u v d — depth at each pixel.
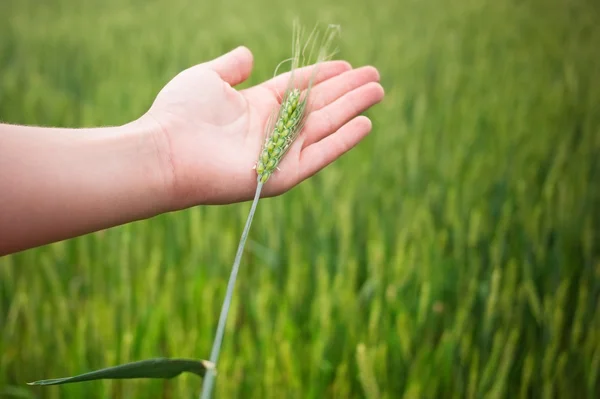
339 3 2.28
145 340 0.66
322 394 0.64
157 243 0.82
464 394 0.63
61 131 0.50
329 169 0.96
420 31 1.84
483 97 1.28
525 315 0.69
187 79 0.55
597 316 0.67
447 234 0.82
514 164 0.94
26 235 0.48
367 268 0.78
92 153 0.50
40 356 0.67
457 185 0.91
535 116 1.16
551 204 0.82
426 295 0.67
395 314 0.68
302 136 0.57
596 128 1.08
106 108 1.24
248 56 0.60
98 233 0.81
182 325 0.71
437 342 0.70
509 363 0.59
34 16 2.23
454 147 1.07
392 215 0.85
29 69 1.55
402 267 0.71
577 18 1.89
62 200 0.49
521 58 1.52
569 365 0.64
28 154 0.48
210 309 0.67
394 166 0.99
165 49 1.68
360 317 0.69
